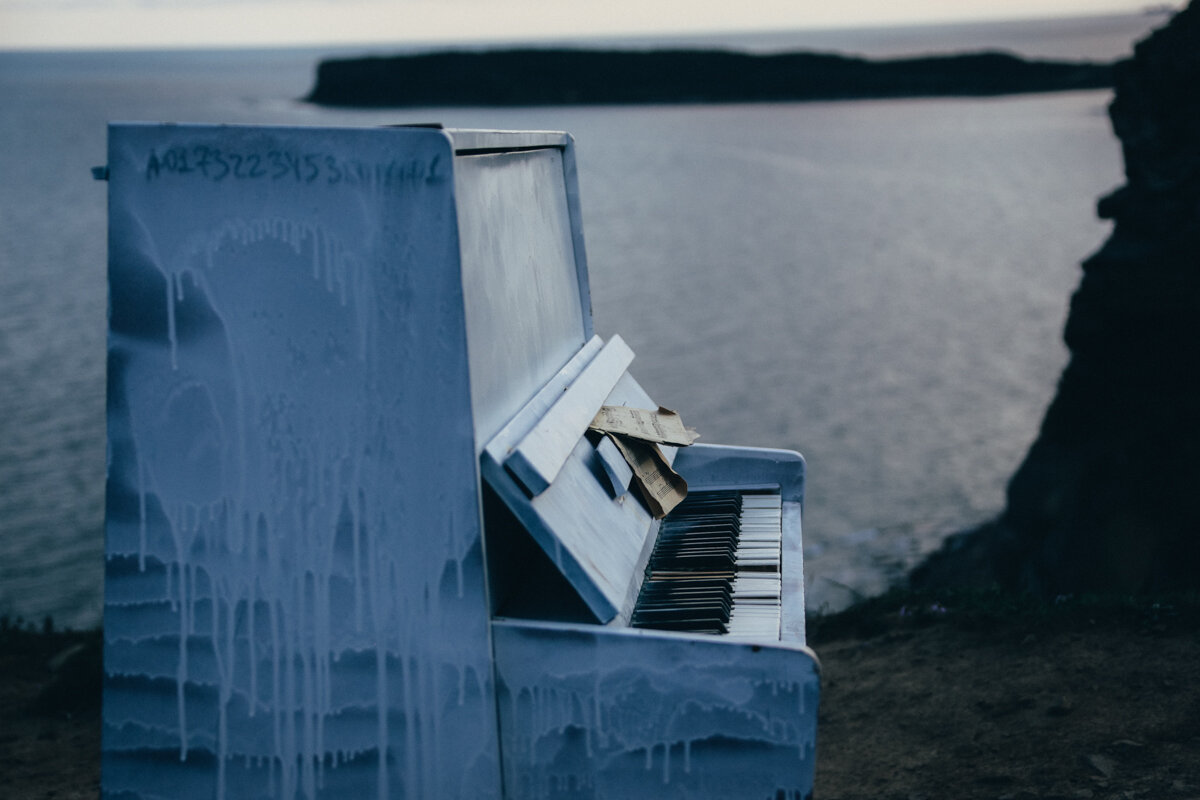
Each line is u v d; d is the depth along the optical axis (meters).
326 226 2.21
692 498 3.58
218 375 2.29
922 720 4.55
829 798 3.98
